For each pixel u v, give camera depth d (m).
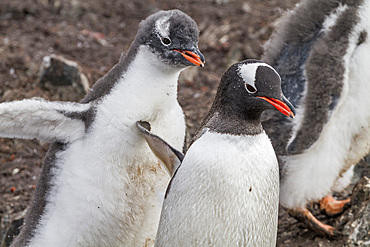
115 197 9.73
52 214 9.77
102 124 9.52
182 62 9.57
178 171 8.34
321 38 11.72
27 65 17.08
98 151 9.52
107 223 9.80
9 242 12.38
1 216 12.90
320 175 11.52
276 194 8.38
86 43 19.16
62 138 9.80
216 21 20.00
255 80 8.05
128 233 10.18
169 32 9.58
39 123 9.57
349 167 12.23
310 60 11.56
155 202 10.26
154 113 9.70
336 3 11.90
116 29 20.41
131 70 9.66
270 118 11.65
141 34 9.80
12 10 21.20
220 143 8.07
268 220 8.34
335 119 11.43
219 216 8.00
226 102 8.26
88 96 10.08
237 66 8.25
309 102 11.30
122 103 9.49
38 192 10.13
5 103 9.27
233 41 18.56
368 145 11.96
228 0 21.66
